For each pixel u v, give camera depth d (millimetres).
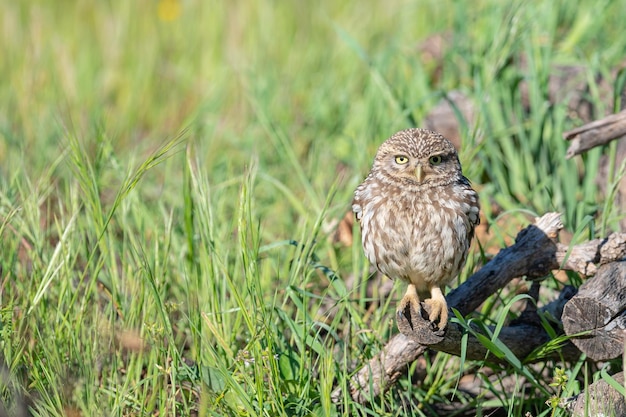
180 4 20156
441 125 14141
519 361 8555
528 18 14766
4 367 8438
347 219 12047
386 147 9062
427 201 8891
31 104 15914
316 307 10203
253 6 19609
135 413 8547
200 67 18828
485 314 9680
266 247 9820
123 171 11883
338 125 15695
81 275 9914
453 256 8953
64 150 11258
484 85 13805
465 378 10117
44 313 9336
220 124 16281
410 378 9070
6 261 10227
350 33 18734
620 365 8859
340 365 9242
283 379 8844
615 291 8523
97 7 20641
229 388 8430
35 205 10289
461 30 15500
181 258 10398
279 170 14086
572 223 11641
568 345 9133
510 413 8570
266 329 8492
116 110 17641
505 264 9125
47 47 18203
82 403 8070
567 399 8430
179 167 14281
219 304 9641
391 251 9047
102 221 9695
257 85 16531
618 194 11891
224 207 12422
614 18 16578
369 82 15867
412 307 8742
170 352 8656
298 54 18625
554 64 14500
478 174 13062
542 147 13023
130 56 19000
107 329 8883
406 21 19000
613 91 12781
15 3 20438
